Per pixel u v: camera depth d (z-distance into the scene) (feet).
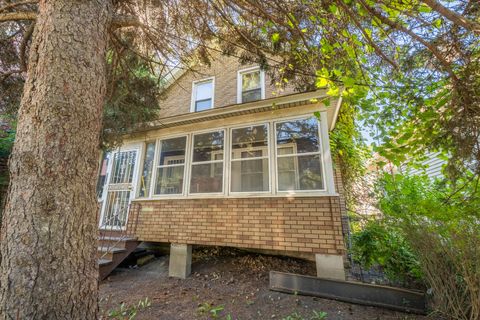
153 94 16.85
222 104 23.68
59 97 5.49
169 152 20.35
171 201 18.04
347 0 7.20
